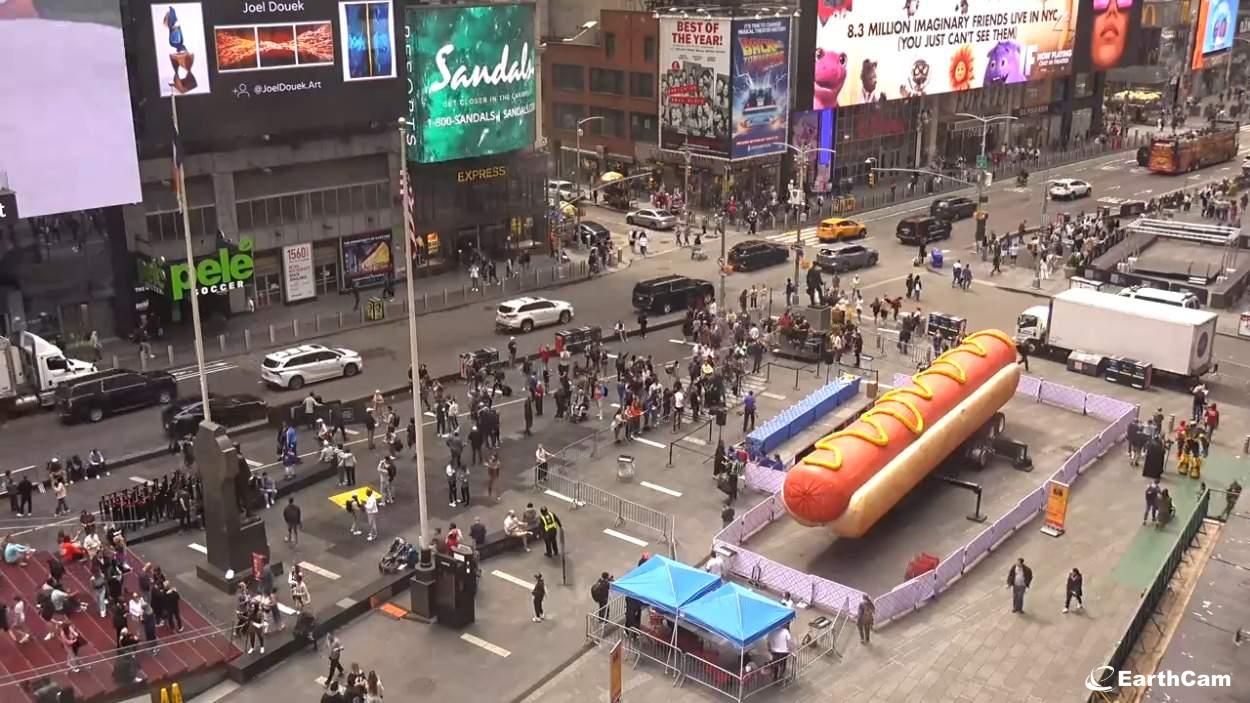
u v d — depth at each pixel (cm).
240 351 5872
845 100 9544
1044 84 11850
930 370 4409
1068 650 3164
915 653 3161
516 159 7712
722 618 2973
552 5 10544
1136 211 9031
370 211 6962
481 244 7688
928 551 3778
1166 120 13738
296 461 4228
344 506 4084
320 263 6850
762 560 3506
